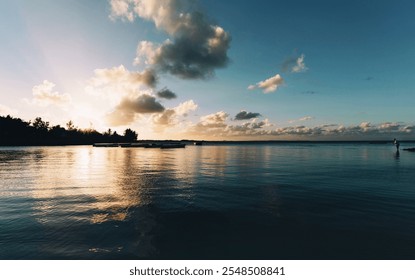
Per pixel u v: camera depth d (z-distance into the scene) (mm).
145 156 59906
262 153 76562
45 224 10688
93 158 51719
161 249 8500
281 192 17281
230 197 15867
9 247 8531
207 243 8930
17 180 22469
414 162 39500
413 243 8844
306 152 81875
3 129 140250
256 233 9836
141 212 12578
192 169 31469
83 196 16078
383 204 13914
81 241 9031
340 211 12664
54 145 165250
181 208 13312
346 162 40844
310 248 8547
